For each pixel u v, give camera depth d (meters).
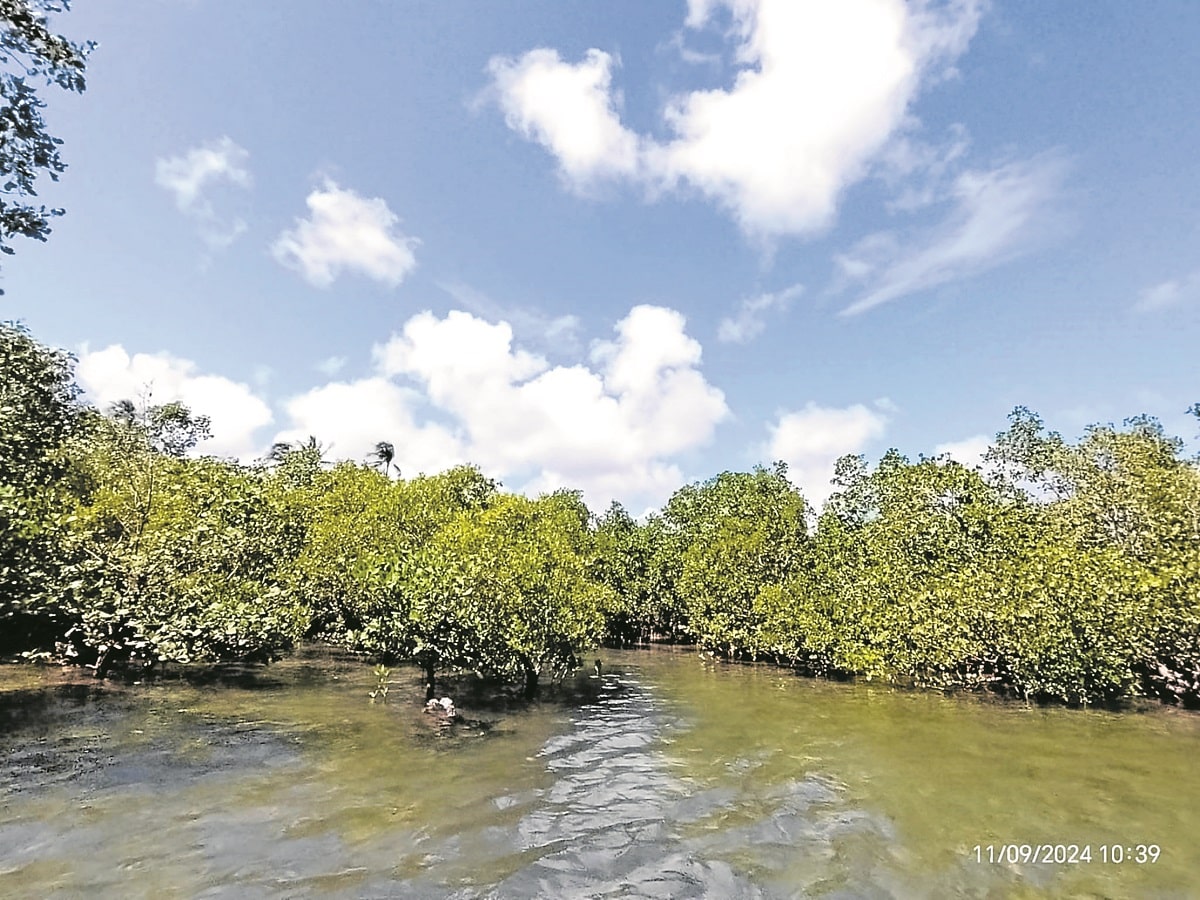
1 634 20.14
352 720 15.31
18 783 10.29
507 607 17.22
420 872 8.00
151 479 21.36
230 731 13.89
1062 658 18.33
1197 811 10.67
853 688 22.78
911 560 24.02
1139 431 24.36
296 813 9.61
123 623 18.02
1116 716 17.89
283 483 29.14
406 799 10.40
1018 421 26.22
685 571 33.28
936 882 8.19
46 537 15.81
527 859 8.52
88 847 8.20
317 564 23.36
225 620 17.86
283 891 7.38
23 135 9.41
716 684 23.64
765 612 27.58
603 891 7.77
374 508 26.20
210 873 7.71
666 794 11.27
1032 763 13.36
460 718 16.17
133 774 10.94
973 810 10.65
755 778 12.26
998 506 23.95
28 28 9.05
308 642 28.58
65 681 17.66
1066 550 19.39
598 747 14.25
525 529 20.91
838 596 25.50
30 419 21.17
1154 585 17.91
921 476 25.72
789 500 37.44
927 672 22.08
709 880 8.13
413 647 16.73
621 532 42.75
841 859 8.80
